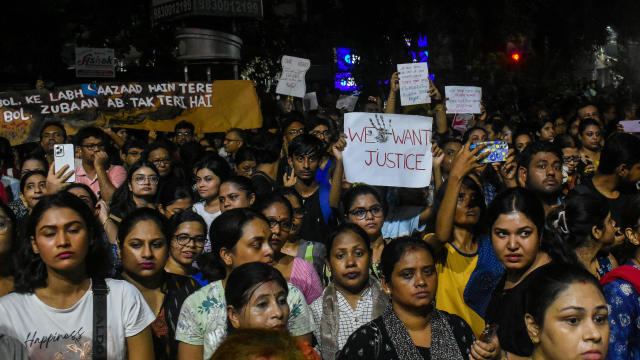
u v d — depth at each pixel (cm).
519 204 352
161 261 406
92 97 841
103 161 621
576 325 241
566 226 409
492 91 2214
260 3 1035
